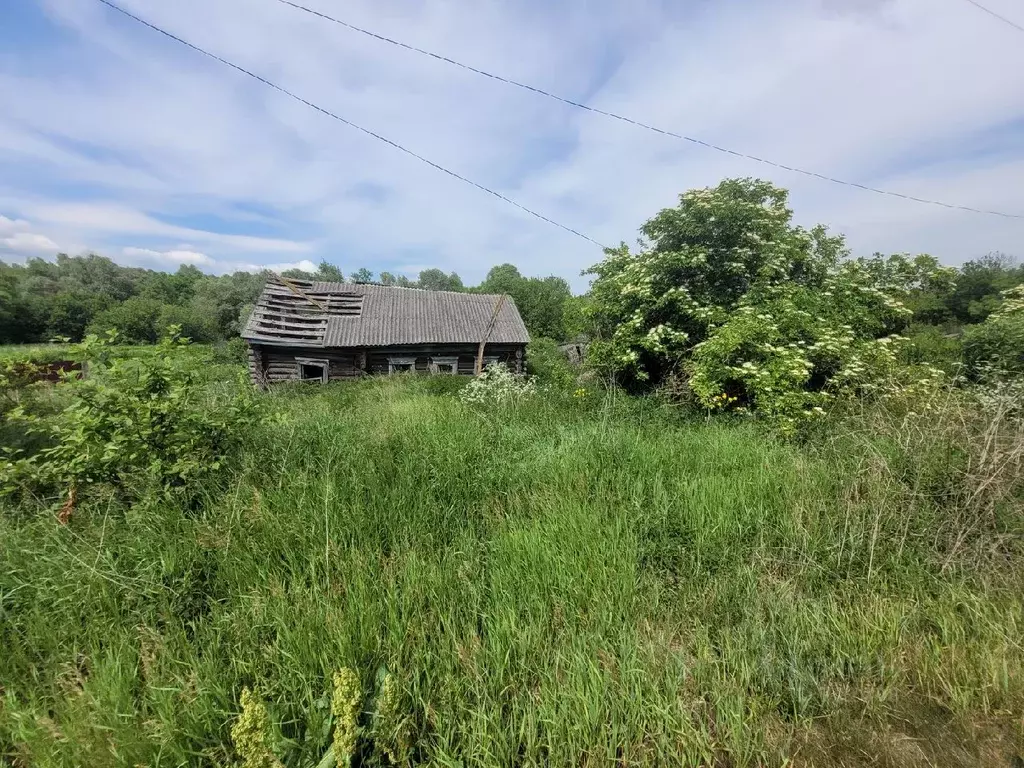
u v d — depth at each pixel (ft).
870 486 11.23
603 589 8.18
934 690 6.75
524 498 11.84
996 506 9.97
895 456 12.37
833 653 7.22
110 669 6.28
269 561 8.52
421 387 36.96
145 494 10.41
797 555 9.66
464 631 7.34
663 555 9.68
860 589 8.81
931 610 8.06
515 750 5.63
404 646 6.86
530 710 5.83
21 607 7.81
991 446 10.71
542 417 20.35
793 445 16.08
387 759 5.60
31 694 6.00
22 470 10.43
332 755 5.22
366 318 55.47
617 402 22.75
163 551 8.76
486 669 6.40
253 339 47.26
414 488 11.66
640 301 27.55
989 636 7.36
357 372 51.26
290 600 7.71
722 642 7.45
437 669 6.52
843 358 20.97
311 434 13.87
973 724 6.22
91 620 7.38
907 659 7.19
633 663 6.53
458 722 5.93
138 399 11.05
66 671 6.36
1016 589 8.39
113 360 10.95
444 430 15.96
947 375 23.72
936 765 5.72
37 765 5.00
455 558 9.19
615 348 26.81
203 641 7.04
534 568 8.55
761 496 11.48
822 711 6.46
